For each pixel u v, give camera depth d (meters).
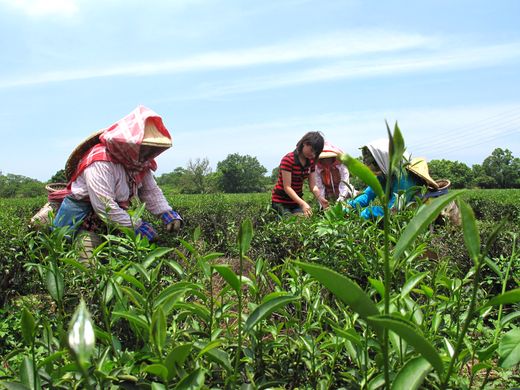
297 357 1.99
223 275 1.33
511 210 15.78
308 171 5.77
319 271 1.00
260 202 12.26
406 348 1.60
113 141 4.07
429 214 1.02
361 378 1.70
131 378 1.55
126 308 1.89
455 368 1.63
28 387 1.37
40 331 2.25
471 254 1.05
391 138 1.01
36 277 3.23
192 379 1.30
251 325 1.36
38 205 14.64
